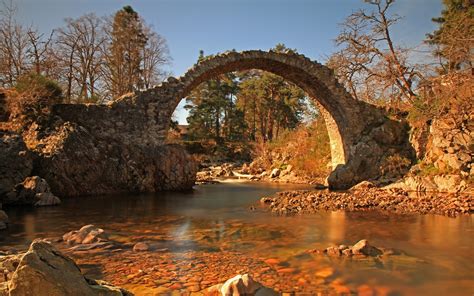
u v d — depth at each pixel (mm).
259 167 31312
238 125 47281
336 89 20672
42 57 28922
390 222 9672
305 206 12547
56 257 3900
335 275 5449
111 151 17375
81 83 30953
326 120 23172
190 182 19438
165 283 5090
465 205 11531
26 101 17062
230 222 9930
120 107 18328
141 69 35000
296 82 22531
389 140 19719
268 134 45062
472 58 14695
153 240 7770
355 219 10172
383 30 21578
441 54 17625
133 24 34062
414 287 5027
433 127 16781
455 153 15273
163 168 18469
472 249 6941
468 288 5008
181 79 19344
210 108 45969
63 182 15391
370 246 6680
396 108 20891
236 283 4562
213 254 6613
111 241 7598
